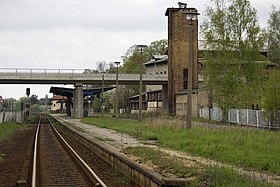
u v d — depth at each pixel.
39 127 62.78
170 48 82.19
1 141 38.22
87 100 111.06
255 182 11.31
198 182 11.78
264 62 52.81
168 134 31.47
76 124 62.09
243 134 26.44
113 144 27.88
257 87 49.56
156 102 107.38
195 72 79.25
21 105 84.56
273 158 17.42
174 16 81.69
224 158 18.55
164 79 86.25
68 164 21.94
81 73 82.31
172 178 12.04
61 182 16.14
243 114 49.72
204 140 25.67
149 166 16.45
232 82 51.69
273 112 41.16
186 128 33.00
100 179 16.06
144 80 85.06
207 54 53.66
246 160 17.31
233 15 53.31
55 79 80.12
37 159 23.69
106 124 54.53
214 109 60.97
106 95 129.38
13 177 17.88
